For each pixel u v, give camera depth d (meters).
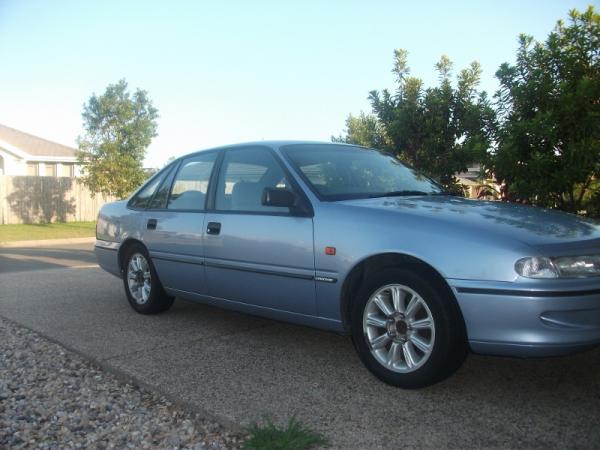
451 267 3.44
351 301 4.13
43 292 7.46
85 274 9.09
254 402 3.60
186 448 3.05
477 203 4.28
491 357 4.41
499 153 6.86
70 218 25.66
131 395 3.82
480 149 7.12
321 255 4.05
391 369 3.78
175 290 5.54
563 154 6.65
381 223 3.82
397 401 3.58
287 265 4.27
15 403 3.70
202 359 4.49
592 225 3.84
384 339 3.82
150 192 6.01
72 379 4.13
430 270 3.63
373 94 9.30
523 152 6.90
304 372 4.16
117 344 4.94
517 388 3.77
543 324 3.24
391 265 3.95
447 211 3.87
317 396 3.69
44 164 31.73
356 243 3.87
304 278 4.17
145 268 5.99
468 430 3.16
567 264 3.31
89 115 22.88
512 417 3.32
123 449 3.06
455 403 3.54
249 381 3.98
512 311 3.27
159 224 5.61
